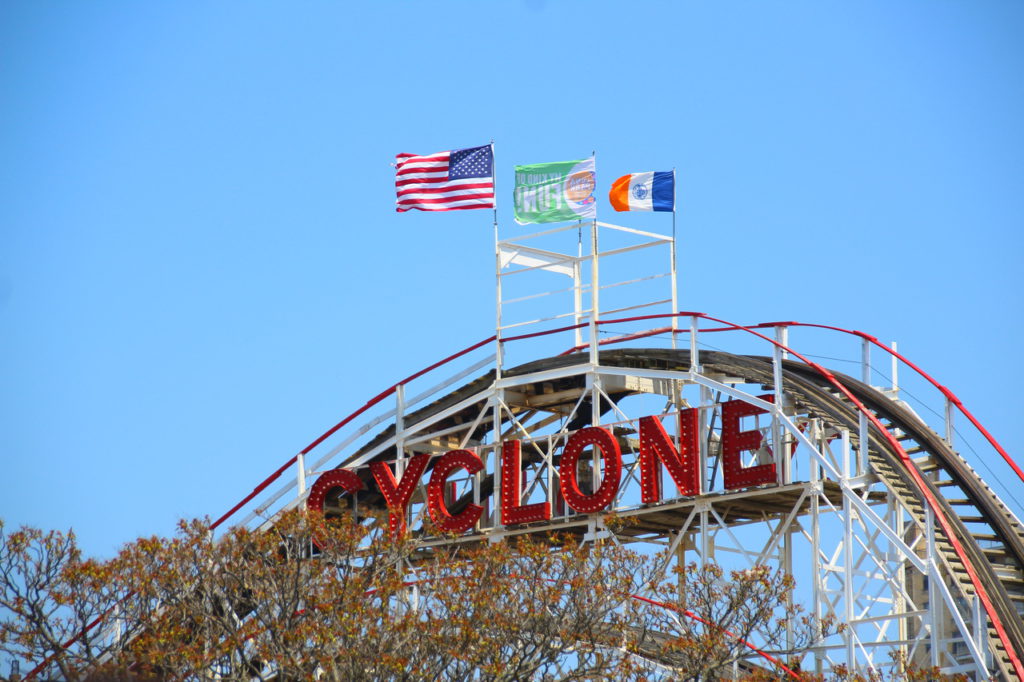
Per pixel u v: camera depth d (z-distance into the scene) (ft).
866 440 288.92
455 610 269.64
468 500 361.51
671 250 339.57
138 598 285.64
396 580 275.18
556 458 360.48
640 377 331.98
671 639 282.15
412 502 359.87
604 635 273.33
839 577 303.89
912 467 280.31
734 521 335.67
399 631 267.80
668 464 313.73
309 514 295.07
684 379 318.24
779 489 299.99
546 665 269.44
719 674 281.54
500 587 269.85
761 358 317.83
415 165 358.02
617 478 317.42
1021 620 262.67
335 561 287.69
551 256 349.41
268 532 303.27
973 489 286.87
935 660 268.41
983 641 257.75
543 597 271.49
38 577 284.00
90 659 273.13
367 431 358.64
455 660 280.31
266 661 282.15
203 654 272.31
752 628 275.80
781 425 304.91
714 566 280.51
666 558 309.83
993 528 282.36
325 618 270.46
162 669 270.46
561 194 345.92
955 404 302.66
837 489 306.14
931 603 270.67
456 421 364.99
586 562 282.97
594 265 338.54
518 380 339.98
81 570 277.64
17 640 275.80
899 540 274.16
